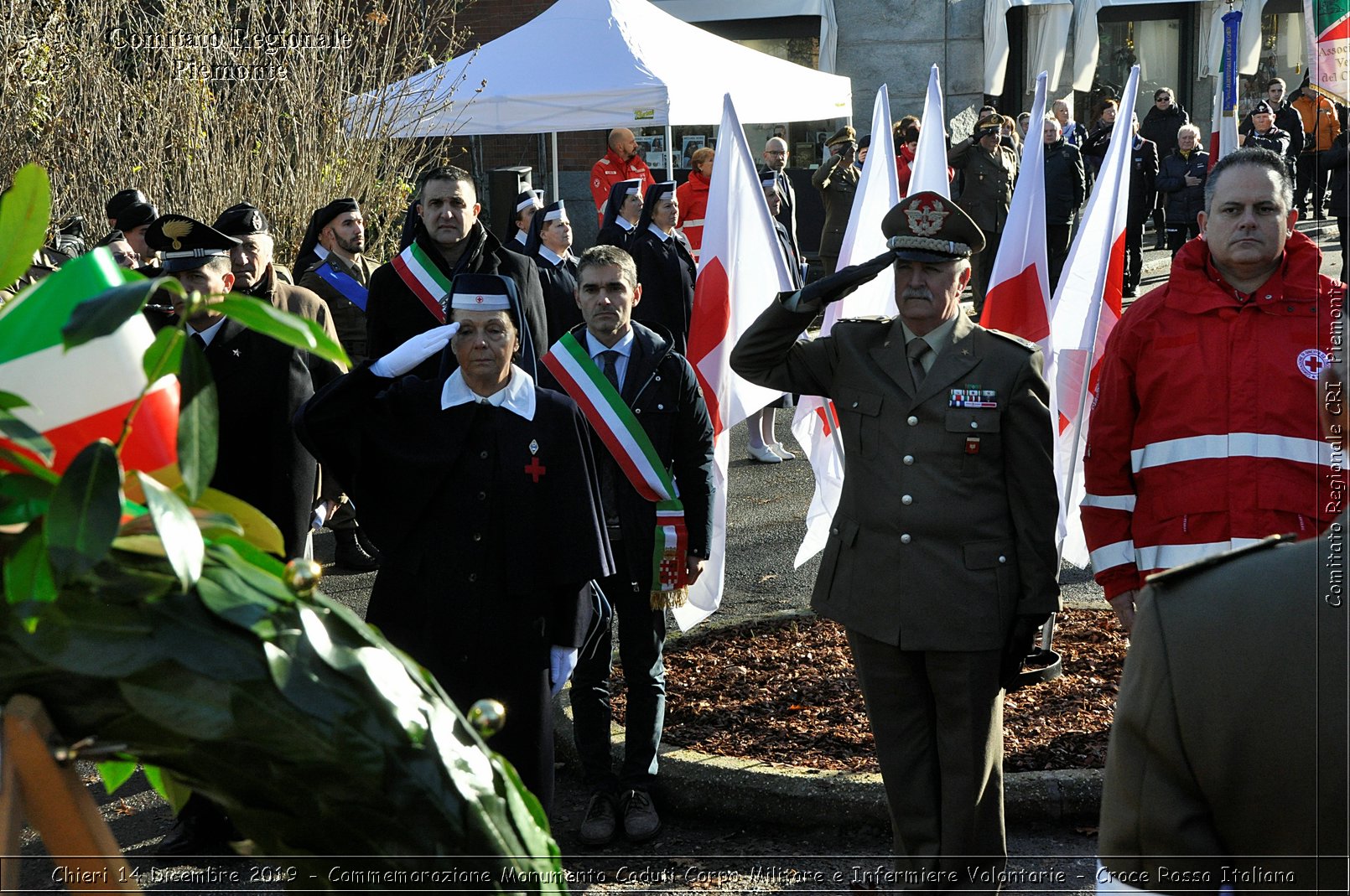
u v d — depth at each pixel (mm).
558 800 4566
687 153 18656
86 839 1661
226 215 5410
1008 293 5195
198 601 1635
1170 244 16859
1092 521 3652
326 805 1708
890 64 18875
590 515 3652
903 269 3457
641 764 4270
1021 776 4180
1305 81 16969
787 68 12156
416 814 1728
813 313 3539
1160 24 21172
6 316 1616
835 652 5383
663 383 4375
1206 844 1605
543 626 3660
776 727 4668
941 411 3404
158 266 4734
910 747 3486
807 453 5934
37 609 1515
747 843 4145
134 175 9875
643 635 4301
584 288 4418
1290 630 1574
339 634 1758
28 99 9539
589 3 11406
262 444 4523
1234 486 3381
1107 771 1726
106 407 1596
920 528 3391
